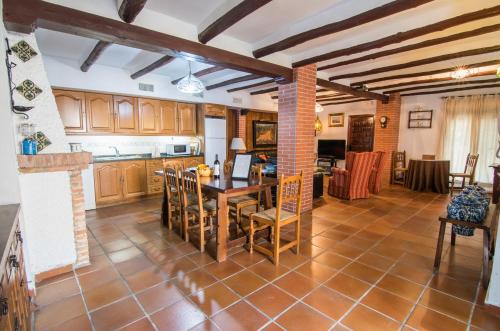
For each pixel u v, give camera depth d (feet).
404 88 19.35
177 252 9.09
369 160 16.20
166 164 11.84
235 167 10.43
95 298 6.54
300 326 5.59
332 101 26.32
